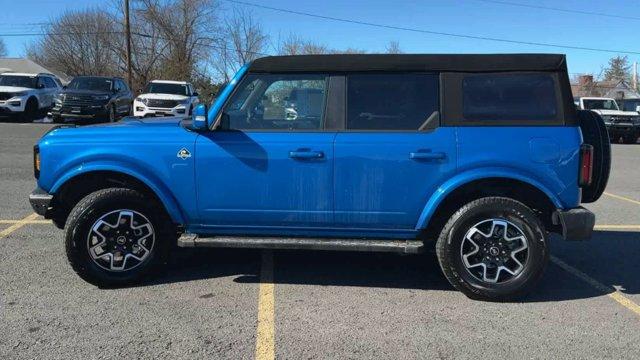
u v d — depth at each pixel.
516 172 4.43
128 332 3.89
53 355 3.54
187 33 45.56
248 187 4.57
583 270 5.46
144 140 4.60
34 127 19.36
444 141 4.45
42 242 5.98
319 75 4.60
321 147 4.49
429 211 4.48
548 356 3.66
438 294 4.73
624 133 22.11
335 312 4.31
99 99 20.33
